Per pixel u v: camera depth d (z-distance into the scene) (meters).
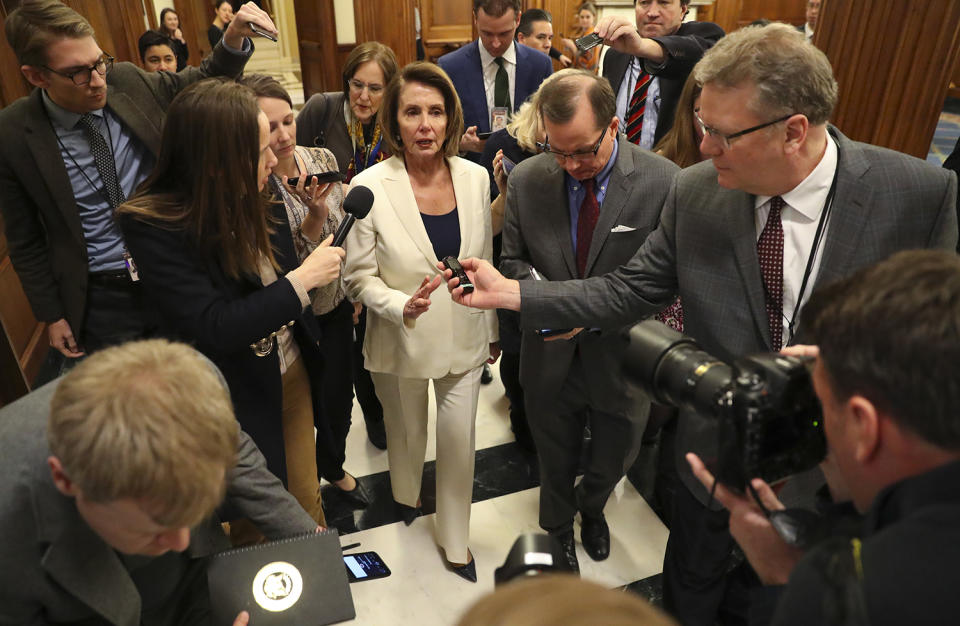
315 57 6.25
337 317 2.28
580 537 2.36
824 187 1.27
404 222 1.87
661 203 1.81
